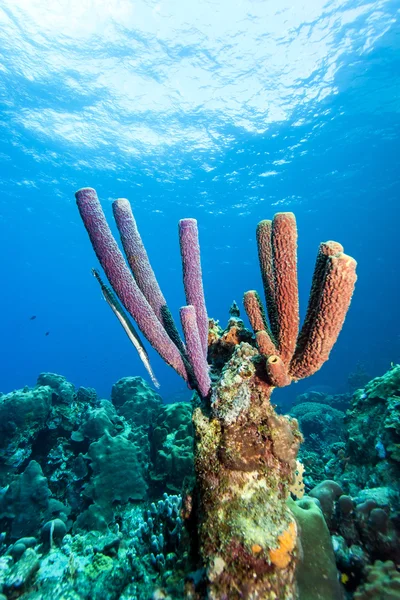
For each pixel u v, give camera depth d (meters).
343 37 15.93
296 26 15.70
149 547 3.20
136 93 18.77
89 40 15.95
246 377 1.89
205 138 22.48
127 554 3.34
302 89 18.94
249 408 1.84
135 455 5.77
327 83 18.55
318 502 2.58
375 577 2.25
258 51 16.91
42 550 4.20
